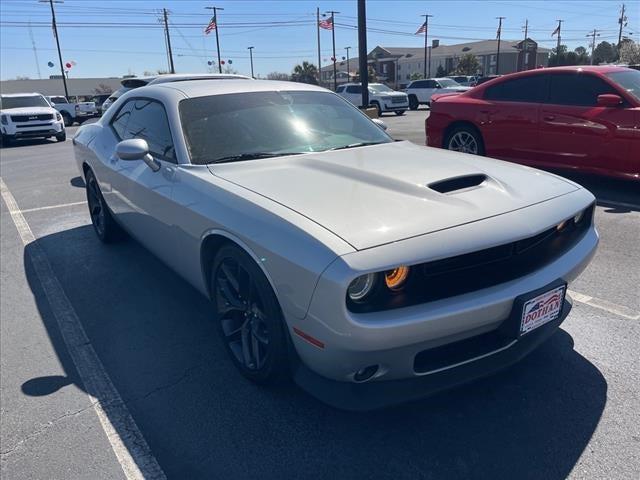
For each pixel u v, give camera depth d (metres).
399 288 2.12
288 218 2.31
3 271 4.71
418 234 2.14
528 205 2.50
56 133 17.94
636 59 49.03
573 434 2.39
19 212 6.86
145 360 3.18
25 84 61.12
